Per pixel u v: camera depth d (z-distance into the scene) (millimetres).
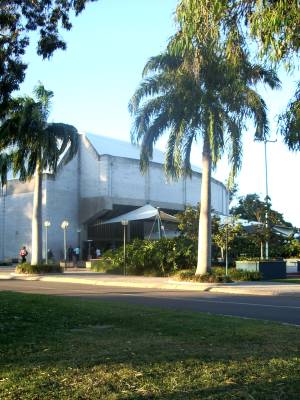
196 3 7375
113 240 55500
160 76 25016
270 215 35844
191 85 23531
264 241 35812
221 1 7180
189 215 37719
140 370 6543
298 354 7562
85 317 11312
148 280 28609
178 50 8914
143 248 33750
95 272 37094
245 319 11867
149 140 25688
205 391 5688
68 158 35188
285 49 7289
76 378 6188
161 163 60219
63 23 15586
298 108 8109
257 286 24344
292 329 10133
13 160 34062
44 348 7922
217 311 15281
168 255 32344
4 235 56656
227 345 8250
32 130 32344
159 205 59062
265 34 7148
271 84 22875
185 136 25094
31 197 54500
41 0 15141
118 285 26969
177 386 5871
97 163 54469
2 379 6199
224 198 72875
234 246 36125
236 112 23891
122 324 10469
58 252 52594
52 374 6363
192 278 25734
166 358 7207
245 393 5625
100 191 54000
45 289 23344
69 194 54375
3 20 14875
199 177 65750
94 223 54906
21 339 8680
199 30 7887
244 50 8141
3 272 37906
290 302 18250
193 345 8219
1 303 13750
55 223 52656
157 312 12414
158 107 25219
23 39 15578
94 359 7129
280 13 6781
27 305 13352
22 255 43250
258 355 7473
